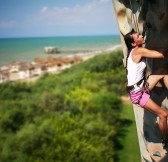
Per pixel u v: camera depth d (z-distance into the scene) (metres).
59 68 86.81
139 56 3.85
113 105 36.78
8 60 189.88
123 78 45.66
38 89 46.78
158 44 3.88
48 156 23.75
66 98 36.44
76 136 26.78
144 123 4.39
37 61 102.00
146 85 3.93
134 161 26.94
